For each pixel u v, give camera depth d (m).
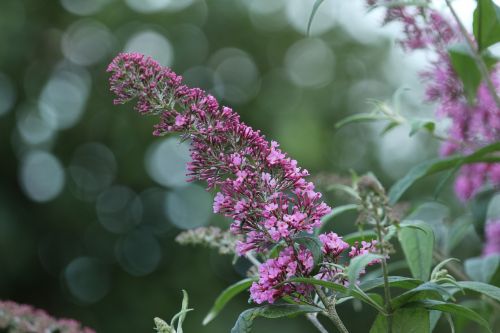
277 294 2.24
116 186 14.48
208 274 13.49
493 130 3.53
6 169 13.90
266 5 16.41
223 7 15.74
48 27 14.73
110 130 14.30
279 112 14.98
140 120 14.02
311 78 15.91
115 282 14.17
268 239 2.29
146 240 14.34
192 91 2.36
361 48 16.25
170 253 14.06
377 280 2.36
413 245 2.89
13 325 3.18
